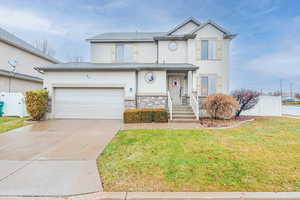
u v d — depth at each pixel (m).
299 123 10.14
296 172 3.61
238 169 3.74
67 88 11.82
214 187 3.07
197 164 4.01
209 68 13.99
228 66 14.02
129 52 15.88
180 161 4.18
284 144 5.64
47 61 20.84
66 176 3.55
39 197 2.87
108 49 15.87
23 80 16.05
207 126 8.88
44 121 10.65
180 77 14.03
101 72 11.68
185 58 14.72
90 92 11.82
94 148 5.40
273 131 7.71
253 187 3.07
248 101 12.30
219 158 4.38
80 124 9.66
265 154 4.67
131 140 6.11
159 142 5.83
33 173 3.70
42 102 10.84
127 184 3.19
